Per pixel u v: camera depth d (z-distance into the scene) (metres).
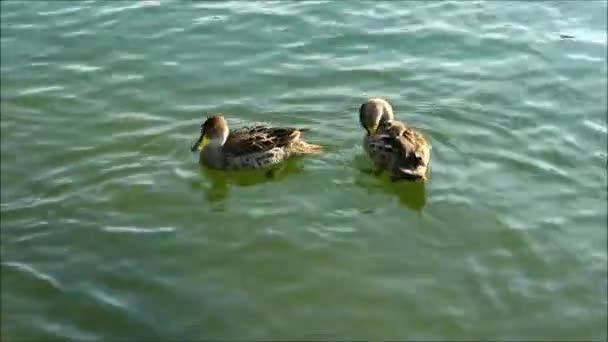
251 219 14.94
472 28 21.39
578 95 18.67
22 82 19.30
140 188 15.81
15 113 18.19
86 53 20.39
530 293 13.20
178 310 12.90
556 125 17.56
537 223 14.70
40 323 12.73
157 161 16.69
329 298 13.11
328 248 14.16
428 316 12.77
